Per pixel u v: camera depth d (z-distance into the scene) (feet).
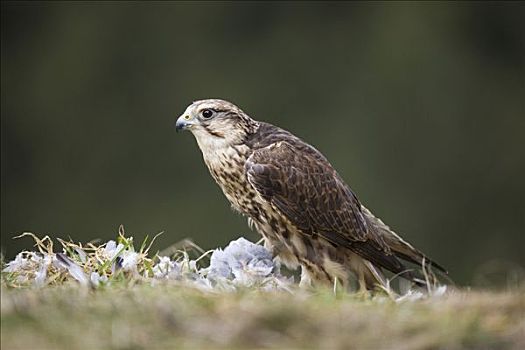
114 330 15.94
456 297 18.81
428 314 17.31
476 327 16.83
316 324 16.58
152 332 16.11
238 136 25.68
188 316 16.57
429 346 16.38
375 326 16.67
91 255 21.38
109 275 20.45
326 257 25.52
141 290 18.07
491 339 16.72
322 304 17.38
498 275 21.98
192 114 25.67
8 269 20.68
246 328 16.29
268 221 25.66
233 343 16.03
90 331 16.05
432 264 25.76
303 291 19.38
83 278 19.94
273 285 20.62
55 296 17.26
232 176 25.68
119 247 21.12
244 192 25.76
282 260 26.04
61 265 20.36
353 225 25.58
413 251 25.89
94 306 16.81
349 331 16.53
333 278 25.54
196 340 16.02
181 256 23.00
